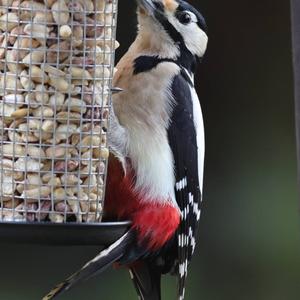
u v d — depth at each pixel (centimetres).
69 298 1494
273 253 1549
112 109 951
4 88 904
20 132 904
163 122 994
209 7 1664
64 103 906
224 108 1652
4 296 1519
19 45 899
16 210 907
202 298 1541
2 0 898
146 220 975
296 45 857
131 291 1498
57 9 897
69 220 914
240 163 1620
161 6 1038
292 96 1647
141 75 1002
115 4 930
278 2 1659
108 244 925
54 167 908
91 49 913
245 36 1662
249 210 1576
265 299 1534
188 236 1035
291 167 1612
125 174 967
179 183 1014
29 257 1533
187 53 1055
